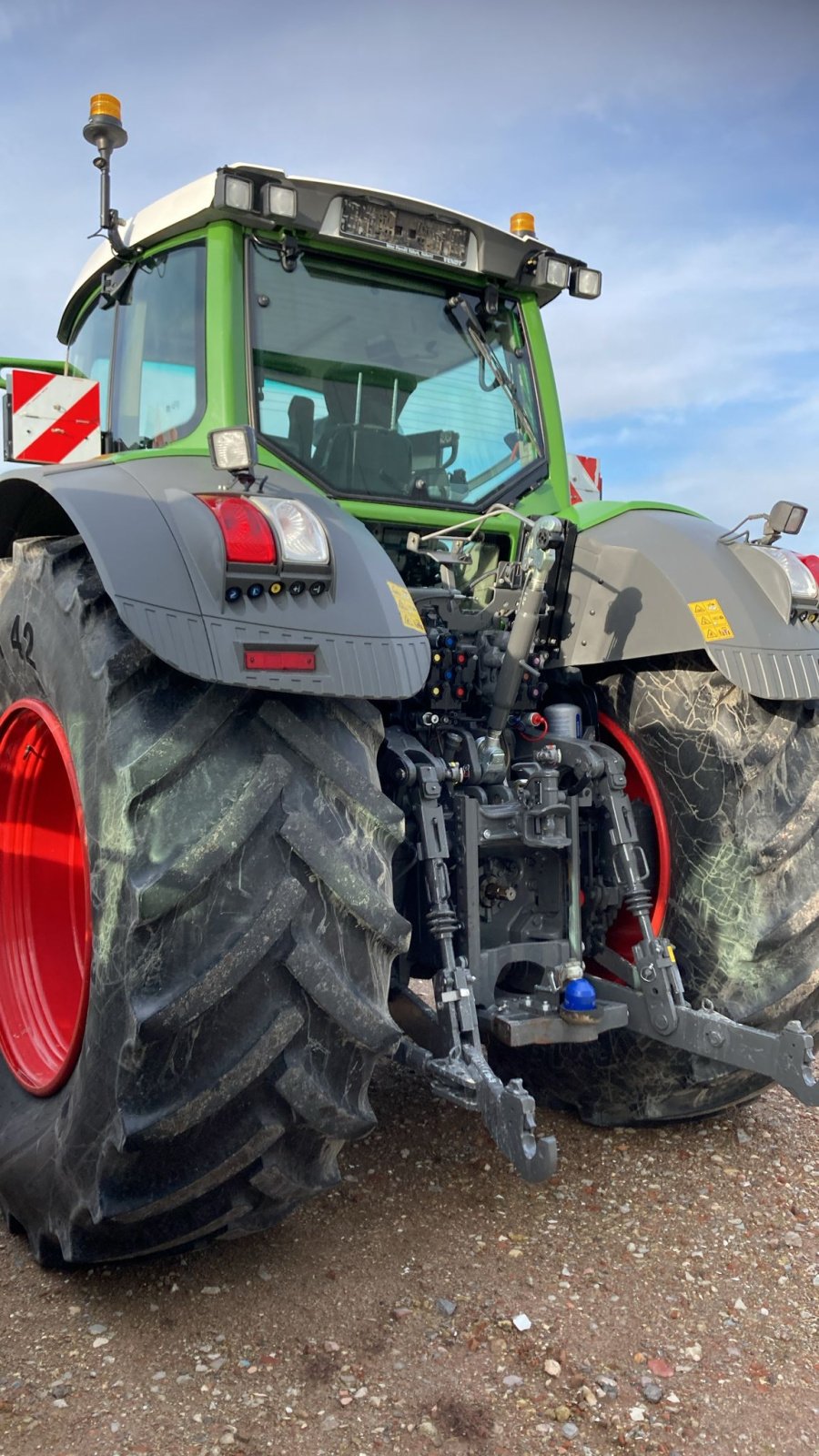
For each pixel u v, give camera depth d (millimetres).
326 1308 2256
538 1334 2170
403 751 2559
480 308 3102
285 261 2760
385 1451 1833
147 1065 1878
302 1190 2117
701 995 2828
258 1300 2283
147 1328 2186
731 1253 2500
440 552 2814
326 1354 2098
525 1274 2396
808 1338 2176
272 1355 2094
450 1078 2289
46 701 2393
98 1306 2268
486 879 2811
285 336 2750
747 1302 2301
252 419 2664
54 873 2967
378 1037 2021
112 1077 1936
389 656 2002
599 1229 2604
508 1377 2033
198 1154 1982
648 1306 2279
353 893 1964
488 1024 2574
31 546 2348
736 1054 2504
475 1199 2746
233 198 2566
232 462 1976
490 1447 1850
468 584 3021
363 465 2846
